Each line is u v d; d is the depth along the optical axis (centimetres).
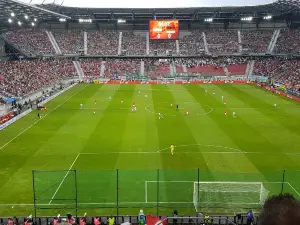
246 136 4562
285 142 4284
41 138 4506
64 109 6438
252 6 10888
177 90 9056
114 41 12538
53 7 10762
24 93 7556
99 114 6016
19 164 3562
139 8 11362
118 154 3872
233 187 2808
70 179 3166
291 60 11494
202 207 2523
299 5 9488
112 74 11244
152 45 12462
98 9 11388
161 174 3275
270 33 12750
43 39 11894
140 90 9062
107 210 2631
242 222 2342
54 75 10056
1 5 7019
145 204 2712
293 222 242
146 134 4697
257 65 11688
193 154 3856
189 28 13275
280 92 8419
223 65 11906
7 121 5278
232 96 7944
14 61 10025
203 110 6334
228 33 12925
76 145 4203
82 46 12112
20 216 2541
